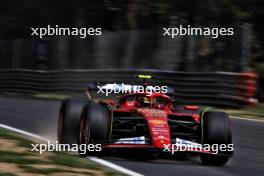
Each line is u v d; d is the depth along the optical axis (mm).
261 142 38812
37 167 23938
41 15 111312
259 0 98438
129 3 98562
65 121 30672
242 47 64562
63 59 87500
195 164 28781
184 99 64000
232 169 28016
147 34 75625
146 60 75188
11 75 84562
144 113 28562
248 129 45562
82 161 26234
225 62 66188
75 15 105125
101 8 102125
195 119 29859
